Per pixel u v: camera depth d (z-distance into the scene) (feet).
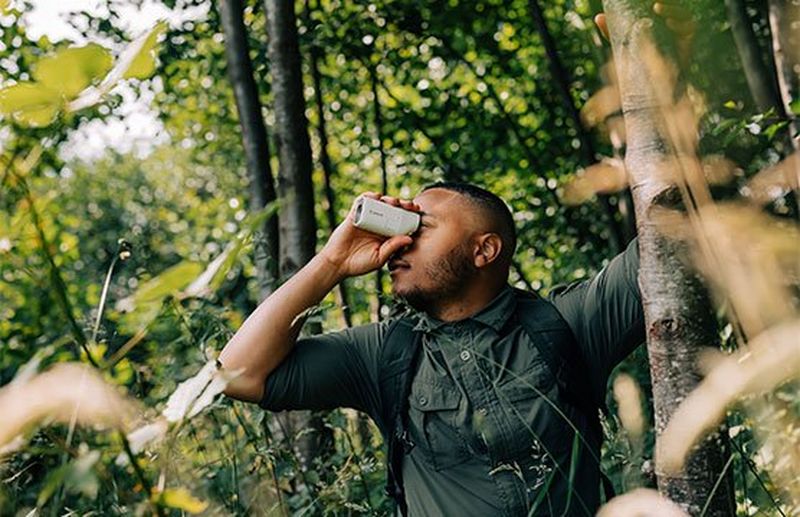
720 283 2.99
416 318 8.19
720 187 3.84
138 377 10.37
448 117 31.09
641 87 5.37
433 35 28.60
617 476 9.58
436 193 8.21
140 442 3.86
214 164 38.81
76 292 19.72
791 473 3.27
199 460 10.50
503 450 7.55
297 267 16.25
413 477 7.97
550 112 31.14
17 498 8.05
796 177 3.19
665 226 5.27
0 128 3.83
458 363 7.77
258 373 8.07
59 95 3.56
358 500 10.88
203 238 41.01
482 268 8.03
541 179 31.32
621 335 7.88
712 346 5.82
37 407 3.33
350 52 27.25
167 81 25.67
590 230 30.09
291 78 16.84
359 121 30.89
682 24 4.03
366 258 8.16
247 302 17.25
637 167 5.65
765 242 2.84
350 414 13.37
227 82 29.99
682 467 5.82
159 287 3.58
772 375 2.74
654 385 6.01
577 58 29.09
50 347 3.81
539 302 8.03
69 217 24.70
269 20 16.96
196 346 10.27
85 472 3.41
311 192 16.66
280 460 10.69
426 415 7.80
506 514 7.54
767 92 13.55
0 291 17.28
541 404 7.59
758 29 19.17
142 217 63.46
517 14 29.55
